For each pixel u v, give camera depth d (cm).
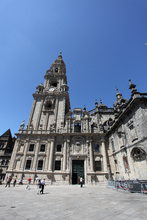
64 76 5147
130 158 2453
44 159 3338
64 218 764
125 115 2700
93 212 879
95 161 3356
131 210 903
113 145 3362
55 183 3003
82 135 3653
